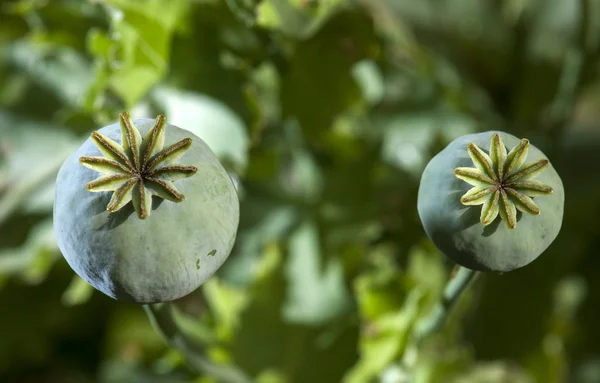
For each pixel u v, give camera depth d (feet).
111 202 1.13
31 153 2.14
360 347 1.97
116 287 1.16
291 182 2.09
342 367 2.01
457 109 2.18
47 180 2.05
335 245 2.07
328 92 1.93
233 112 1.89
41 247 2.06
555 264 2.28
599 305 2.30
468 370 2.07
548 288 2.26
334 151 2.10
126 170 1.15
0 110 2.15
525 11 2.23
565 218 2.34
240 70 1.89
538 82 2.24
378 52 1.95
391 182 2.12
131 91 1.83
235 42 1.86
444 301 1.45
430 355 2.00
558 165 2.25
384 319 1.92
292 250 2.06
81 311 2.40
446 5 2.23
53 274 2.35
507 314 2.25
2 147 2.14
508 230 1.20
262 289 2.04
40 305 2.37
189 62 1.86
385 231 2.10
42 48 2.15
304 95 1.93
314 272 2.06
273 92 1.99
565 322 2.31
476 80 2.27
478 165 1.20
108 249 1.14
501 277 2.27
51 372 2.43
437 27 2.24
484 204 1.19
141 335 2.39
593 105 2.36
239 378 1.66
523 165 1.20
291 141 2.02
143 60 1.84
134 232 1.14
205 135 1.88
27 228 2.09
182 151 1.16
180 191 1.15
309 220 2.07
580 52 2.10
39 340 2.39
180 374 2.16
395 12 2.23
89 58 2.08
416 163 2.13
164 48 1.85
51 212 2.09
